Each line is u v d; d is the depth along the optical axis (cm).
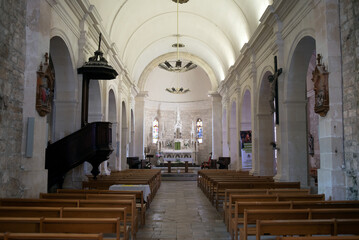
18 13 701
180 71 2914
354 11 693
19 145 698
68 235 311
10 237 309
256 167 1507
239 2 1567
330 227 397
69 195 657
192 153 3008
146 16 1922
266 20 1211
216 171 1720
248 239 567
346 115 724
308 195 641
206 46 2358
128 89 2316
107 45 1479
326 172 741
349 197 707
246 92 1808
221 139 2727
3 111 634
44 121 783
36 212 471
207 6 1823
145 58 2552
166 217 866
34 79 735
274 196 638
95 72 1127
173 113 3262
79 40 1162
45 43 782
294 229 391
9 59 659
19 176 694
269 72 1362
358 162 678
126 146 2252
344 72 734
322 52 774
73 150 980
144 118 2944
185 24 2147
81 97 1145
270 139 1488
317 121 1823
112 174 1466
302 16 961
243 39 1764
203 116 3153
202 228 736
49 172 963
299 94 1103
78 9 1091
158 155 2977
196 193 1415
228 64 2216
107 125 1027
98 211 477
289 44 1086
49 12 813
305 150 1092
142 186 899
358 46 679
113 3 1489
